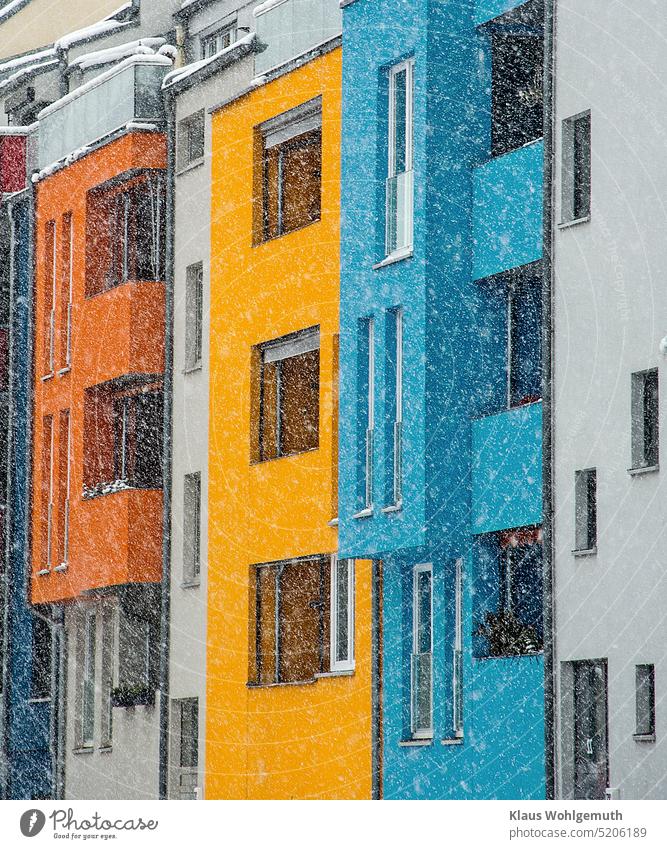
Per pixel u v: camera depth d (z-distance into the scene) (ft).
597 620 110.42
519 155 120.37
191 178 156.97
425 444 121.19
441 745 121.19
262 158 147.54
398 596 126.11
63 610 174.40
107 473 166.09
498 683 116.88
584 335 113.09
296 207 146.41
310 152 146.20
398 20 126.41
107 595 165.68
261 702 140.87
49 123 177.88
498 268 121.39
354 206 129.08
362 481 127.65
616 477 110.01
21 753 180.75
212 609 148.56
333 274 136.87
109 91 166.50
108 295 163.43
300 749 136.26
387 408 125.29
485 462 120.98
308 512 137.49
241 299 147.33
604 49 112.47
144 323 160.76
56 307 173.47
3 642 182.09
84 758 168.66
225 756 144.97
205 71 154.61
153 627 159.43
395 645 126.00
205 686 148.77
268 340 143.84
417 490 121.60
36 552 175.52
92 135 169.27
